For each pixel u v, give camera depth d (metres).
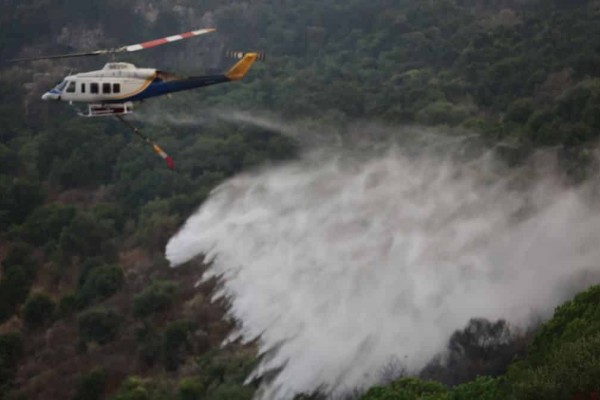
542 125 85.00
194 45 153.00
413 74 124.38
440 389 37.50
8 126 117.62
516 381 34.22
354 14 155.75
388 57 136.00
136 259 83.06
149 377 62.22
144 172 99.12
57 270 82.94
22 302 79.50
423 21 147.38
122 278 76.94
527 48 118.81
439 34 141.12
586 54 105.38
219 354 61.59
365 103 112.50
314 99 115.69
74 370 65.69
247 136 107.19
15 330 74.94
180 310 70.00
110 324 68.69
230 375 56.91
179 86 48.28
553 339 35.78
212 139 104.31
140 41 153.00
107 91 47.44
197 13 158.38
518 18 137.00
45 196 98.38
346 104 111.25
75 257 84.19
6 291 79.75
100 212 91.31
